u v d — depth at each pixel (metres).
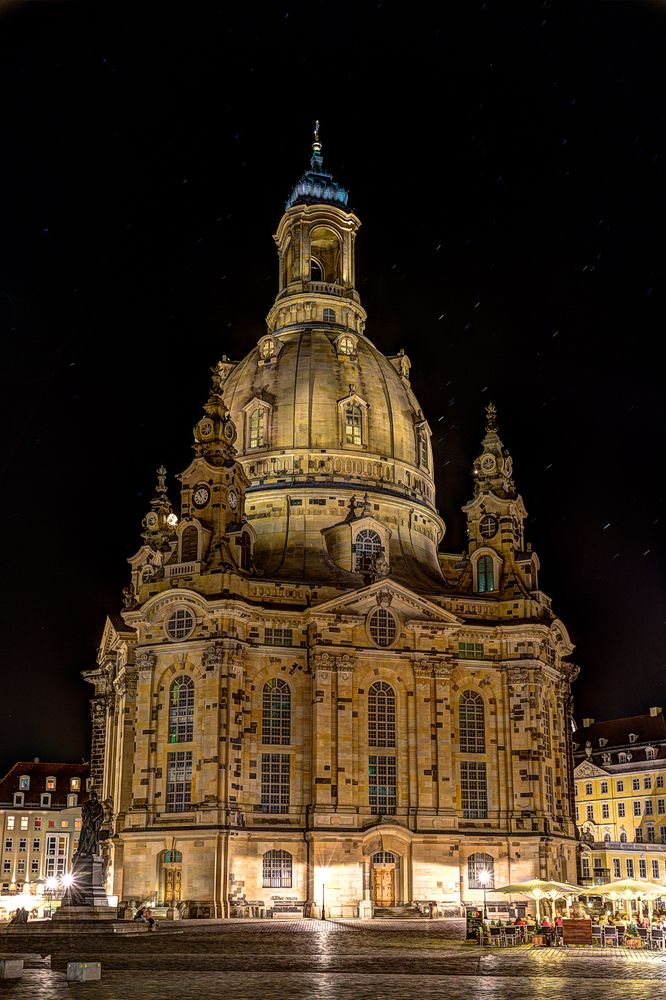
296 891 97.38
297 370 121.69
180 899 95.06
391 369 127.94
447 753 103.69
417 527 120.75
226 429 110.62
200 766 98.12
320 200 139.38
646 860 152.75
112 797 114.69
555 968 50.28
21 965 44.59
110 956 56.06
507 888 75.06
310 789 100.38
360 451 118.50
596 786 178.88
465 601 110.88
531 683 108.12
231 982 42.69
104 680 127.44
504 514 116.25
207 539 105.62
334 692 101.75
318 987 40.97
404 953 59.25
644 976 46.38
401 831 99.31
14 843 162.00
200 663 100.75
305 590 106.19
